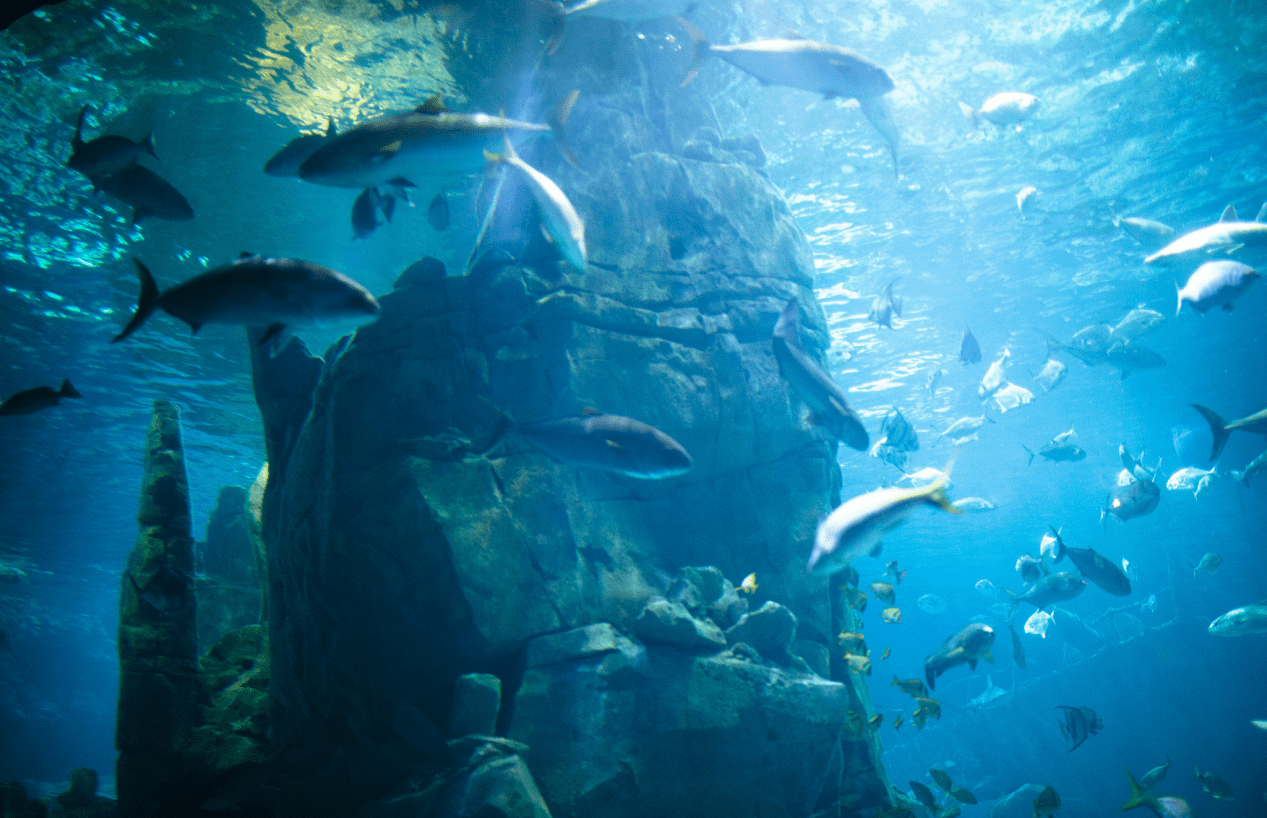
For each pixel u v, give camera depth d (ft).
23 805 20.21
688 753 14.10
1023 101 16.38
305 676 16.03
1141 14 19.89
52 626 79.61
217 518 25.67
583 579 14.94
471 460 14.94
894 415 17.04
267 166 11.41
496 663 14.39
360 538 14.51
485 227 17.06
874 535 9.04
